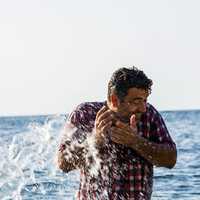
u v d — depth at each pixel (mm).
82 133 5766
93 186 5723
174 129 50469
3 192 7535
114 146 5676
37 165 7176
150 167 5750
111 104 5648
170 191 14586
